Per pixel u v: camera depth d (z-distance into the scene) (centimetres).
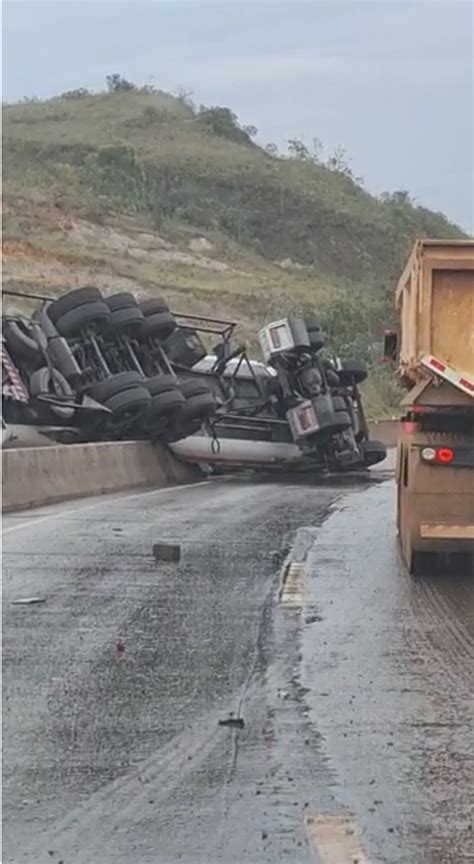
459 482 1274
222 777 670
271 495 2264
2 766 685
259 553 1449
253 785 658
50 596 1147
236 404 2753
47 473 2052
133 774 674
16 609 1086
